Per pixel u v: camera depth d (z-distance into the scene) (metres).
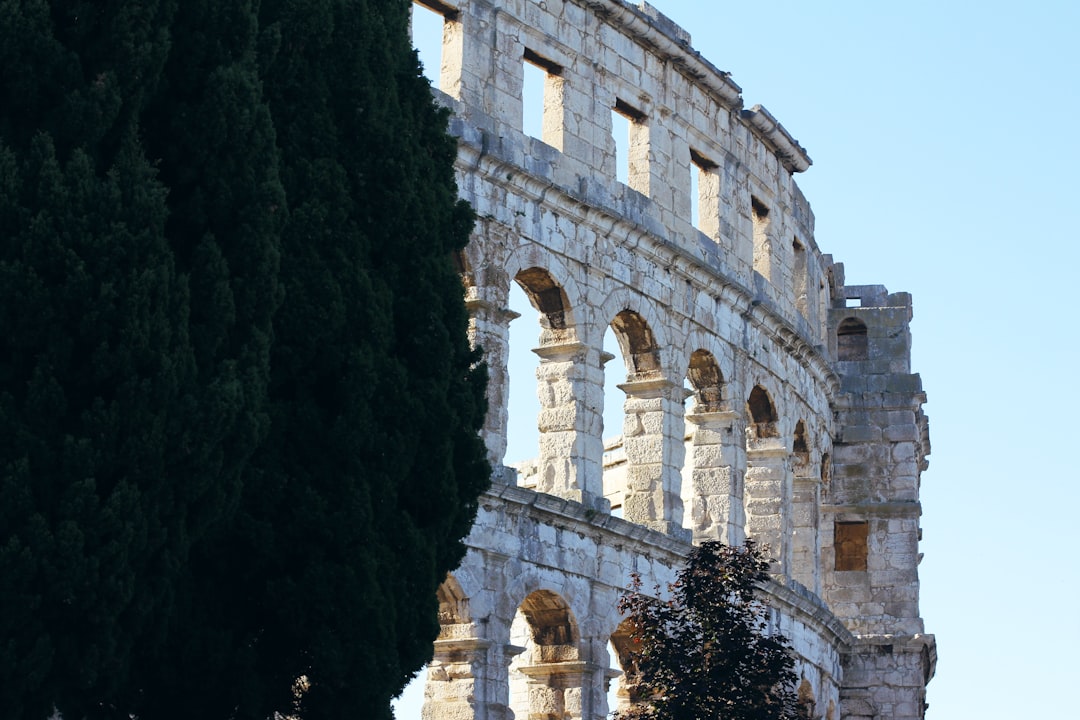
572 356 64.19
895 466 85.56
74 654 38.53
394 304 46.19
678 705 54.34
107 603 38.59
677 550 66.50
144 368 39.41
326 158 45.62
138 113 40.78
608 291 65.94
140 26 40.50
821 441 82.38
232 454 41.19
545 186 63.25
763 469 75.81
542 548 60.94
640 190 69.38
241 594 43.31
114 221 39.31
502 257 61.69
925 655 84.25
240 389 41.00
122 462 39.06
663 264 68.94
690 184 71.75
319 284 44.38
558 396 64.06
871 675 83.25
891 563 84.62
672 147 71.00
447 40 62.69
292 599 42.75
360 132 46.34
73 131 39.62
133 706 42.03
